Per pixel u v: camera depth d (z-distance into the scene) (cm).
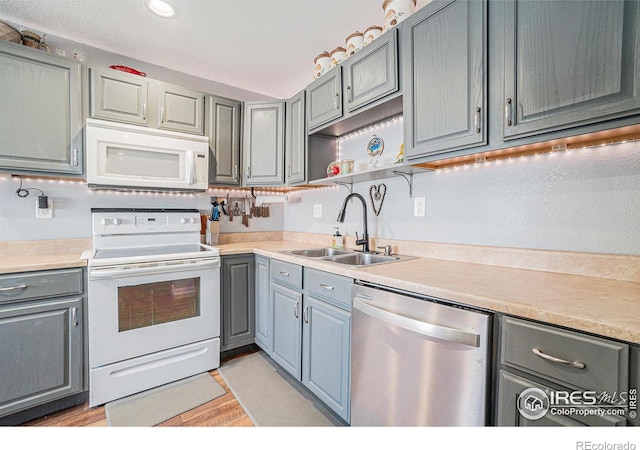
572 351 75
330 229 248
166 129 215
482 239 153
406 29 148
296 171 232
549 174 130
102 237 206
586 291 97
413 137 146
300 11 183
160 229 227
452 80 129
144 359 180
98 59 220
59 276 158
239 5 177
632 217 110
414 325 107
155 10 181
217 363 209
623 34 87
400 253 190
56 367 158
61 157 179
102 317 167
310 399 176
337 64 193
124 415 160
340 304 149
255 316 231
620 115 88
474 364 94
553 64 100
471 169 157
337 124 204
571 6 96
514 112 110
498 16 114
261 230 295
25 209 190
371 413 129
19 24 190
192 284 200
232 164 247
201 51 225
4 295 145
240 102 251
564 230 126
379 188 206
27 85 170
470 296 95
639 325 67
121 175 192
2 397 145
